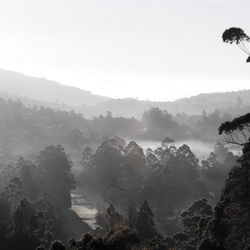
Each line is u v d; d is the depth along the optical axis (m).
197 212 72.75
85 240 37.41
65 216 129.25
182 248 63.62
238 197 44.56
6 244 88.19
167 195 139.25
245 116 33.50
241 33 30.88
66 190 141.38
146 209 88.62
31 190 128.88
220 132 34.19
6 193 113.19
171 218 131.00
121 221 78.69
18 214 91.38
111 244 36.72
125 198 133.00
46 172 141.88
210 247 45.69
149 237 83.81
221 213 46.97
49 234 90.25
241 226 43.72
